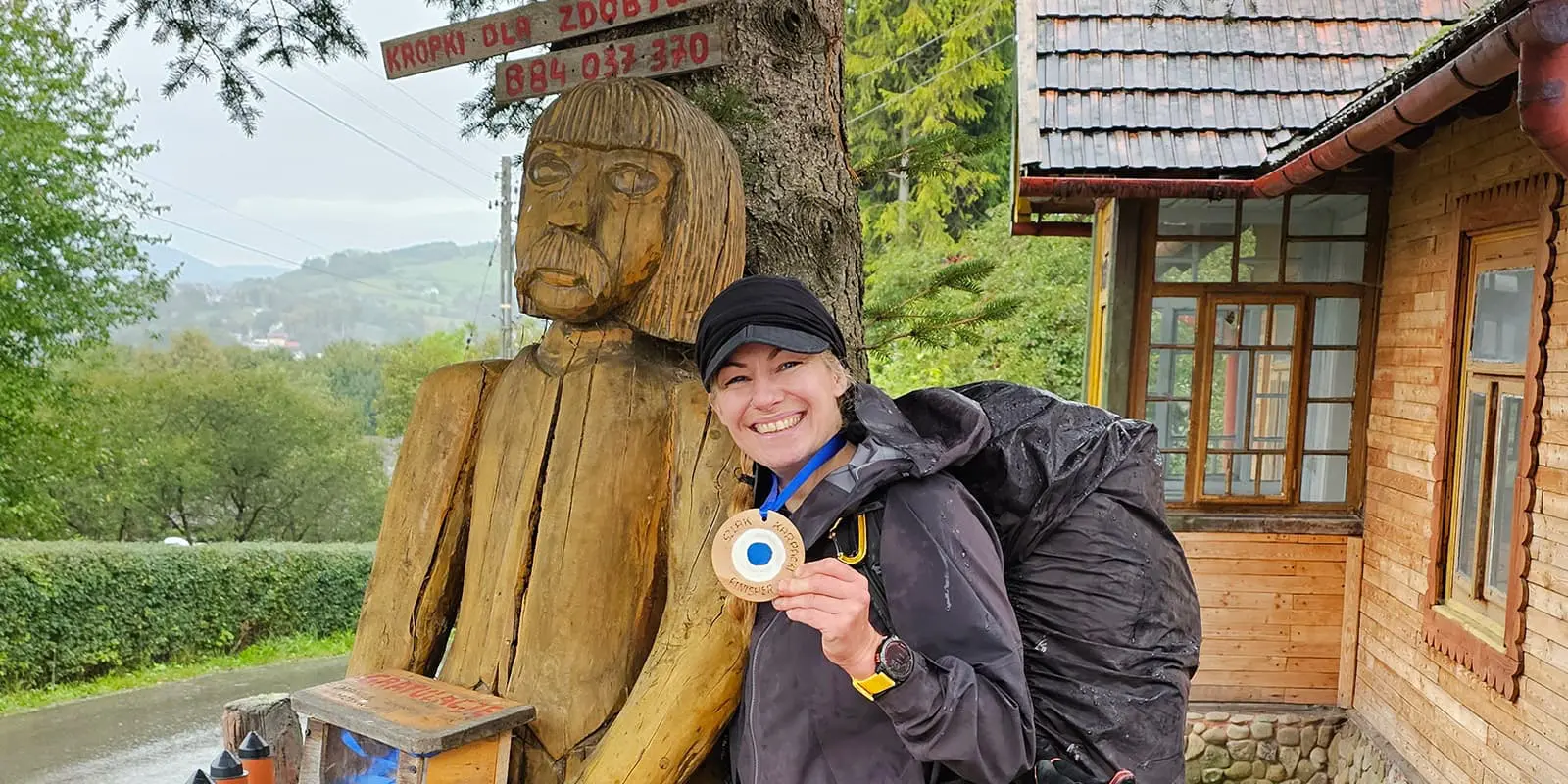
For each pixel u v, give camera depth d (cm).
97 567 942
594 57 196
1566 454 310
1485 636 357
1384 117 323
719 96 203
